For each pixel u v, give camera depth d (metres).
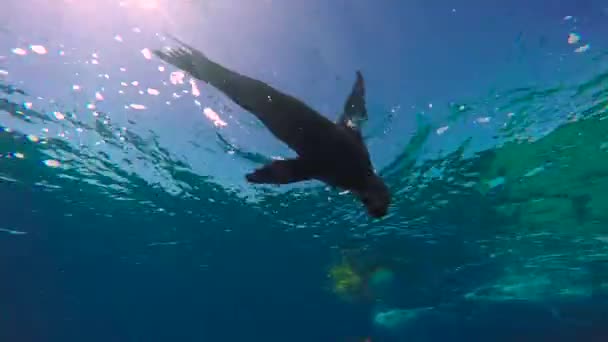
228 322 45.62
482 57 6.55
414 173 10.32
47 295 31.02
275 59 6.35
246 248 20.19
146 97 7.84
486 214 13.42
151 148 10.63
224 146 8.91
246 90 3.47
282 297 31.48
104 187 14.80
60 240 20.67
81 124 9.74
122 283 29.33
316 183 12.07
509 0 6.16
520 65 6.58
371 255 18.50
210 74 3.56
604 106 7.60
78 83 7.84
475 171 10.51
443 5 6.37
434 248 17.03
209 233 18.61
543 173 10.55
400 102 7.02
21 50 7.17
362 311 33.66
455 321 31.86
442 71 6.74
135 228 18.95
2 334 32.00
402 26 6.53
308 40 6.44
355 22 6.52
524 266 19.28
